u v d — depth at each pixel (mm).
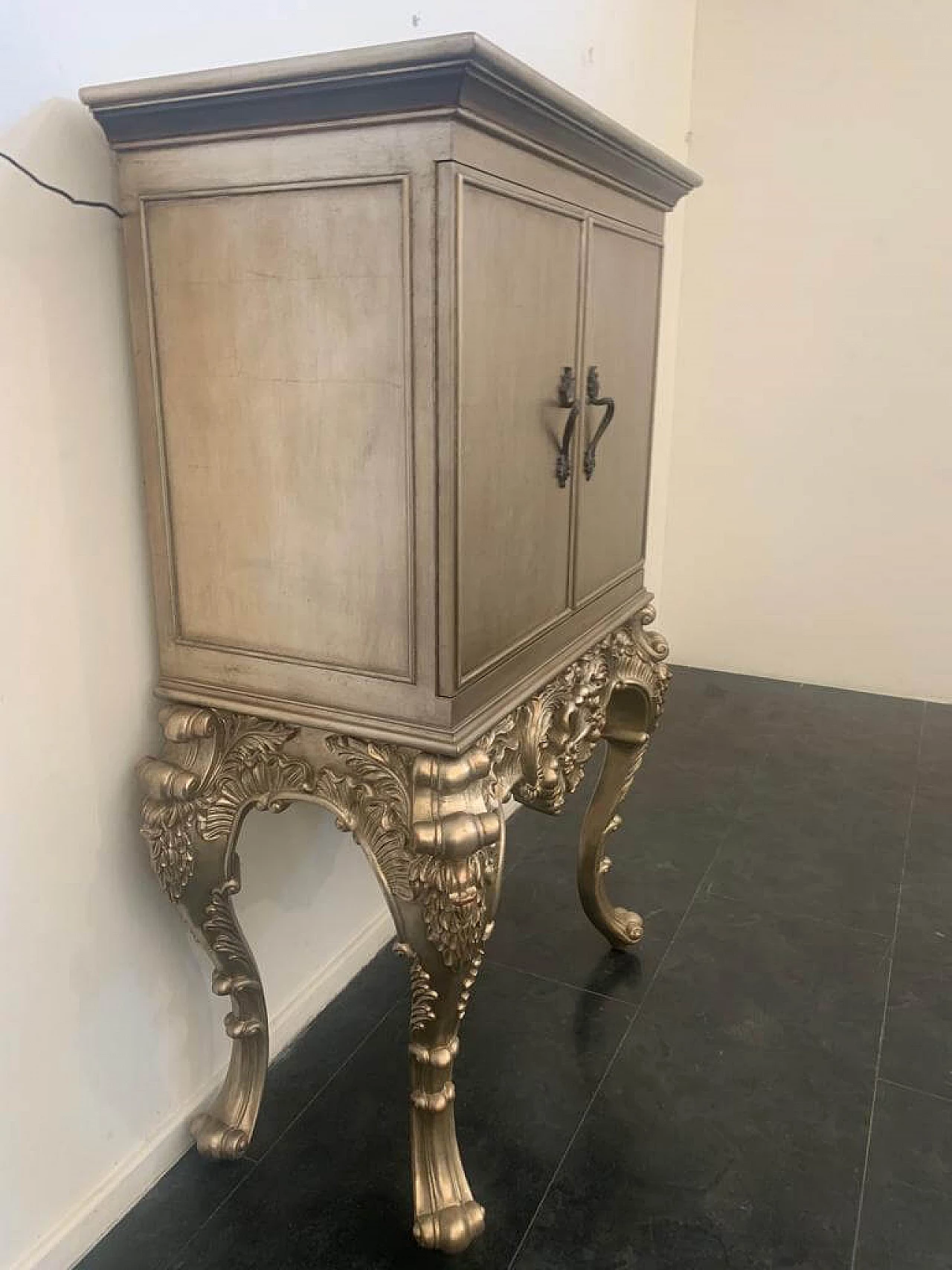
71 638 1148
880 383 3139
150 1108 1382
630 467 1550
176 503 1159
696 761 2787
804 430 3271
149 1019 1355
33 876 1143
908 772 2723
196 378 1100
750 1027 1704
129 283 1109
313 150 970
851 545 3295
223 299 1058
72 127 1051
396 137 931
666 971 1855
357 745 1130
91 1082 1271
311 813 1643
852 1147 1453
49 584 1109
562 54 2195
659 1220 1332
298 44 1356
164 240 1071
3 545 1046
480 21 1813
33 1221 1210
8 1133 1159
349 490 1051
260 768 1199
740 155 3150
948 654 3244
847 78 2967
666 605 3633
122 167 1068
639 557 1674
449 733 1072
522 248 1080
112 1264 1267
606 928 1866
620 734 1729
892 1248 1294
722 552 3490
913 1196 1371
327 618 1106
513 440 1130
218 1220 1332
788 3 2975
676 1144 1457
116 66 1091
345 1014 1748
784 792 2594
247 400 1078
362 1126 1493
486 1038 1672
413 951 1153
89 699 1185
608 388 1399
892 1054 1644
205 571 1167
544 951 1914
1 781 1085
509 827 2406
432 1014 1185
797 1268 1265
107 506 1172
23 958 1146
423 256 948
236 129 993
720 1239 1305
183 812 1212
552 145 1095
